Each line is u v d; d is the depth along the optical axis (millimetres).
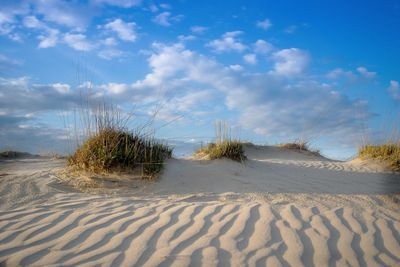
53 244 3949
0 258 3619
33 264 3537
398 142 11625
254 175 8180
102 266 3555
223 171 8031
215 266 3686
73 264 3566
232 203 5727
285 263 3871
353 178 9062
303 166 10094
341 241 4574
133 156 7254
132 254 3811
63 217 4684
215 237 4312
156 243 4078
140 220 4703
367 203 6602
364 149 12297
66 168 7246
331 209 5820
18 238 4051
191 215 4977
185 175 7461
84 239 4098
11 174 6875
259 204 5699
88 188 6230
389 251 4496
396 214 6078
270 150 15062
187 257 3812
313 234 4656
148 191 6379
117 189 6297
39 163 8961
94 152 7094
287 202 6039
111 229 4375
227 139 9492
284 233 4586
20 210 4895
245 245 4172
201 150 9938
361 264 4070
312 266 3887
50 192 5820
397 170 10469
